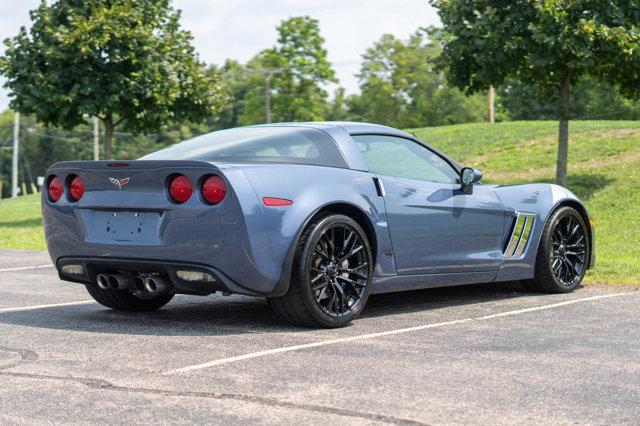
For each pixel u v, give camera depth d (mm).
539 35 13516
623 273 7777
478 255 6316
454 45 14555
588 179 16859
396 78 71750
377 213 5582
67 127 19406
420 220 5863
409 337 4926
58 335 5059
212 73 20125
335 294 5305
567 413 3330
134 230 5238
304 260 5121
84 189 5461
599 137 21906
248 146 5512
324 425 3172
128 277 5469
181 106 19891
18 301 6691
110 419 3277
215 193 4957
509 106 68812
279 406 3426
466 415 3299
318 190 5262
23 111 18938
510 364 4184
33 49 18266
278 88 64812
